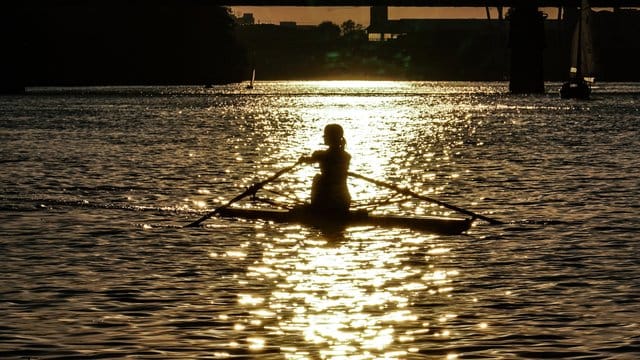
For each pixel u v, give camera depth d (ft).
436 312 78.33
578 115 541.34
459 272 95.09
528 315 77.30
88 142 311.06
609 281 90.17
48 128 403.75
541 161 237.86
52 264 98.12
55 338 70.33
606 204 150.30
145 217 133.28
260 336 71.10
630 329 72.84
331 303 81.41
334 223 123.65
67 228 122.21
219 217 130.52
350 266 98.32
